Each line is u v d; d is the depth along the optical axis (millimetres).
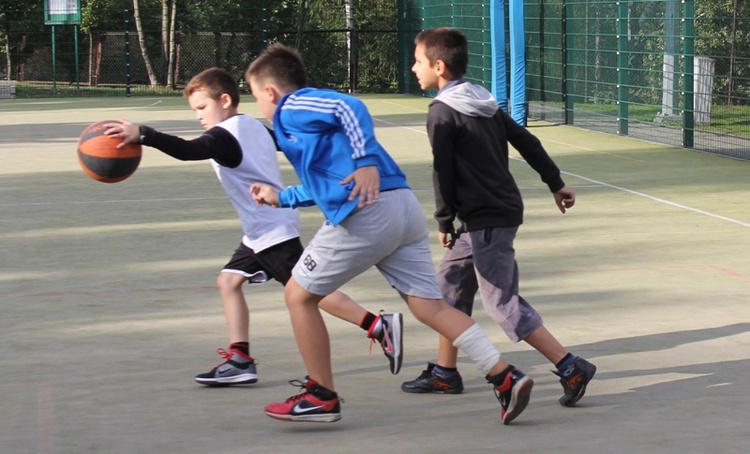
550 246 10609
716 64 24844
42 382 6184
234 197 6168
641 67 21859
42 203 13602
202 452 4969
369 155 4879
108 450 4996
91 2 43312
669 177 15992
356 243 5105
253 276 6293
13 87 37656
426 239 5402
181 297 8453
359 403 5824
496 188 5602
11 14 41688
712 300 8273
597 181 15570
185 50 40250
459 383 6016
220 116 6289
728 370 6371
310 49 39500
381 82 39938
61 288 8805
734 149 19297
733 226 11727
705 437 5113
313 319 5293
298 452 4965
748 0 24453
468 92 5590
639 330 7371
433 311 5320
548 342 5641
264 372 6445
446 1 32750
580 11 23859
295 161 5176
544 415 5555
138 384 6168
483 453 4914
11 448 5020
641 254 10172
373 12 40062
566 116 24906
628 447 4973
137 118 27203
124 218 12406
